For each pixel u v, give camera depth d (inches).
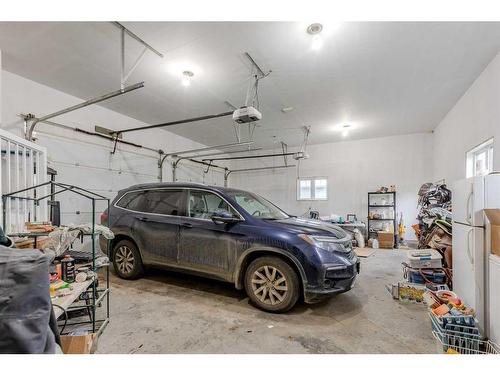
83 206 197.6
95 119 209.3
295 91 184.9
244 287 116.3
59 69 153.2
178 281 144.6
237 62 145.4
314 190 355.6
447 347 75.6
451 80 166.7
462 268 102.3
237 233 114.7
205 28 116.2
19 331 38.9
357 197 326.3
